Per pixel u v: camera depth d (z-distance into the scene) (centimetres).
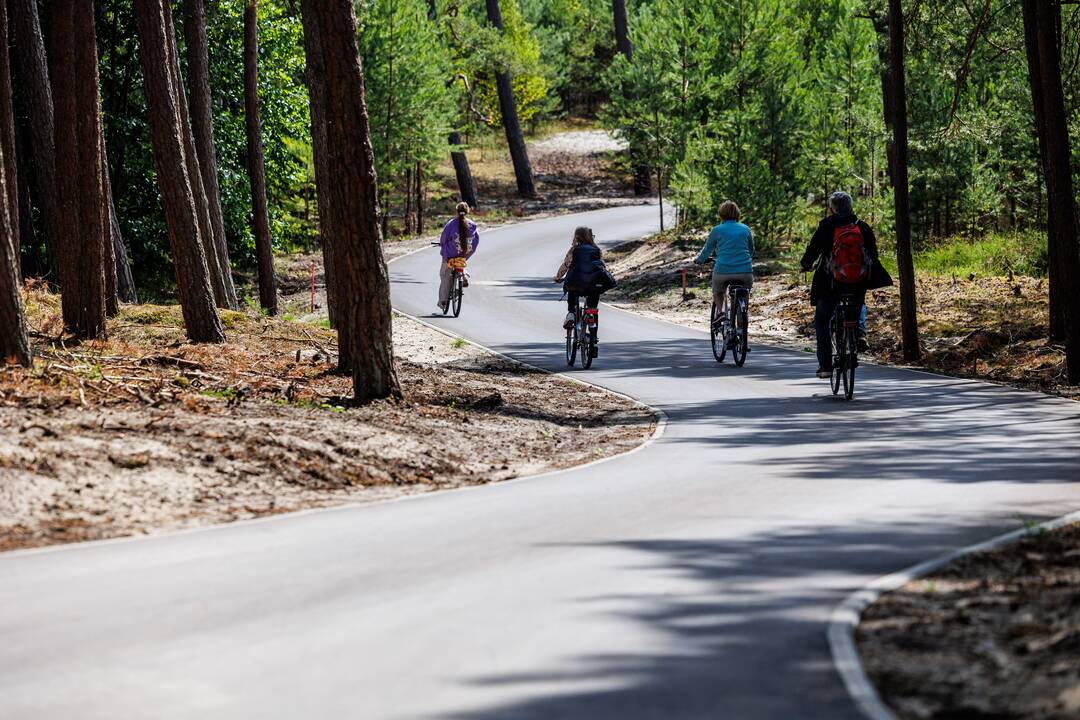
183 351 1845
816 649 578
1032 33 2073
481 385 1861
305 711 491
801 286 3209
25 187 3269
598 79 10306
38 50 2692
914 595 681
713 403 1694
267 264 3238
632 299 3688
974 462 1170
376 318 1527
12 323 1375
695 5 4819
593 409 1673
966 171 3541
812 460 1203
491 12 7400
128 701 504
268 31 4162
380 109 5662
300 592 693
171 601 671
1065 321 1855
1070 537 818
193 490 1015
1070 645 567
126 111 3788
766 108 4191
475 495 1053
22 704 501
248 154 3206
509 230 6197
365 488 1106
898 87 2178
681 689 520
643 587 702
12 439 1017
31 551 805
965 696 514
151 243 3903
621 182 8538
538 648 582
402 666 553
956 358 2142
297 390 1539
